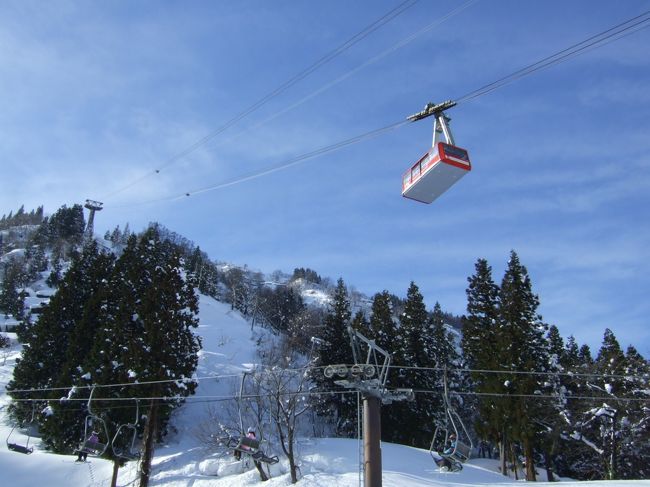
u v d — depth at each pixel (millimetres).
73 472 40250
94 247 57656
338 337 58156
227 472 38625
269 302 114062
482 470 40250
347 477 34250
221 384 56844
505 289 49375
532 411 42594
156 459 42875
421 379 55344
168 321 41969
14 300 92312
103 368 41844
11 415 49375
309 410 56688
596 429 43750
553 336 58719
